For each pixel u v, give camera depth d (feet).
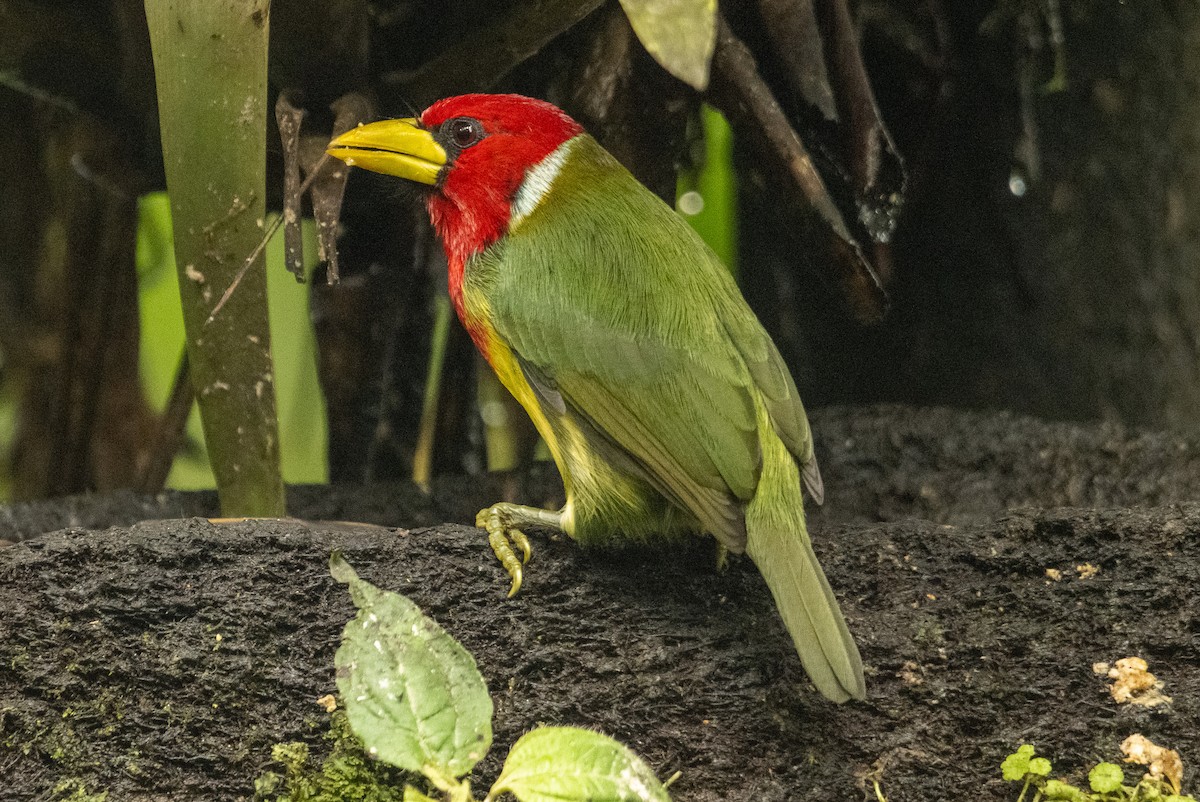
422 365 33.27
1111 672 20.44
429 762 18.67
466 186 23.56
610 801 17.90
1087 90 36.06
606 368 21.95
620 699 20.45
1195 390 36.45
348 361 32.71
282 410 42.01
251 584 20.30
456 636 20.67
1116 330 36.22
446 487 29.91
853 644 19.39
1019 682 20.48
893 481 29.91
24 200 34.45
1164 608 20.90
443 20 28.19
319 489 29.76
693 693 20.51
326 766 19.85
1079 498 29.25
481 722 18.89
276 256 41.01
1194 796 19.60
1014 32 32.12
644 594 21.27
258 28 20.21
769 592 21.57
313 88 24.97
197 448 39.37
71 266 31.99
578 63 26.89
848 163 26.71
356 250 29.63
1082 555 21.52
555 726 19.12
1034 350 36.19
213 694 19.89
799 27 25.96
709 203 33.91
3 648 19.65
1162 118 36.22
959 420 30.89
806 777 20.29
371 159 23.71
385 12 28.09
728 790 20.29
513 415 34.40
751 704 20.48
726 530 20.43
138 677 19.85
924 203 36.27
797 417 22.38
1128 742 19.93
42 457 33.91
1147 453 29.40
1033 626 20.94
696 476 21.09
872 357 37.70
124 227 32.01
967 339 36.47
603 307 22.31
